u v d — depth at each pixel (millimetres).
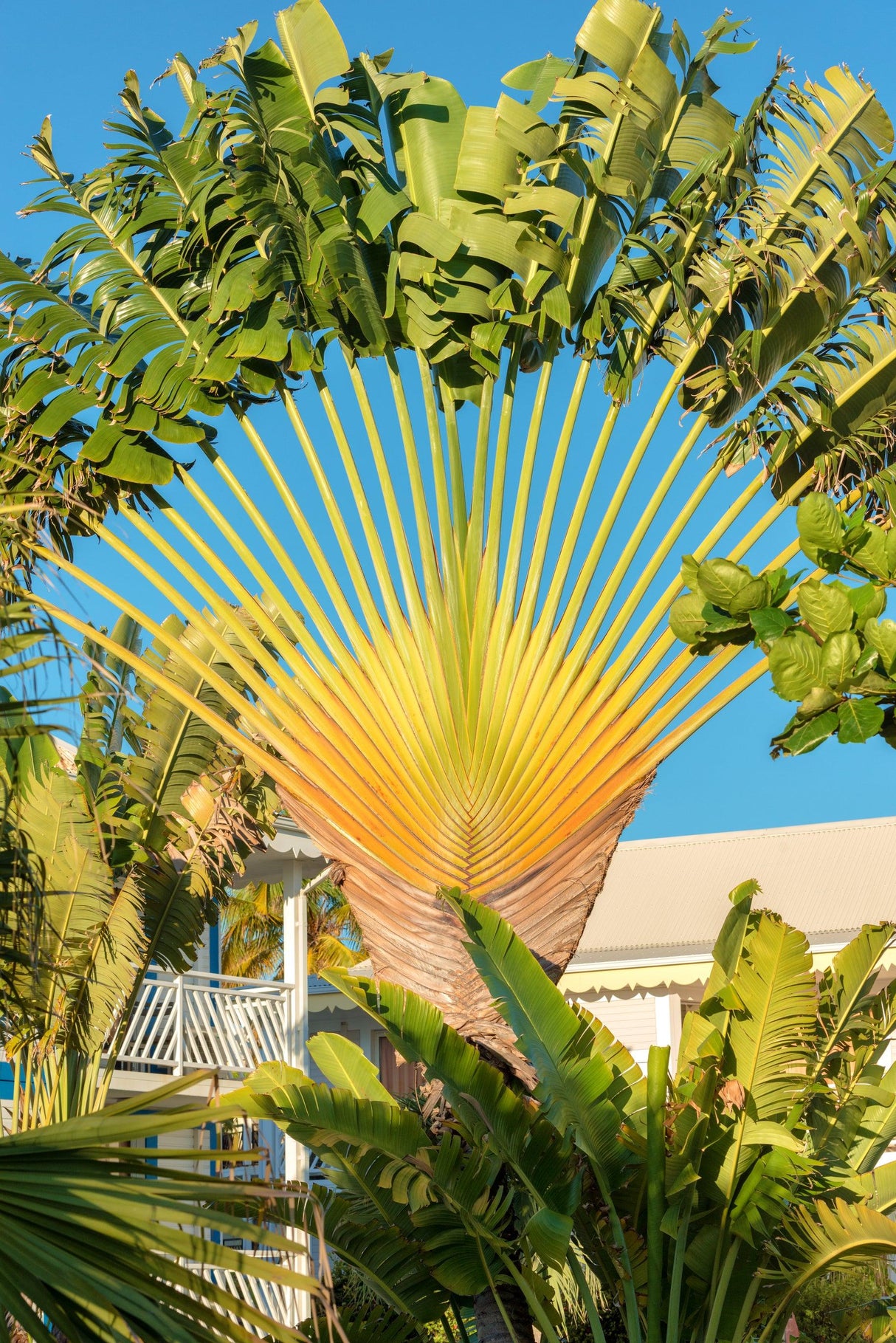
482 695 6008
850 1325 10070
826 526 4578
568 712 6039
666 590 6285
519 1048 5734
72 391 6965
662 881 19234
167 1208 2459
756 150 6762
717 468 6695
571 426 6516
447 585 6191
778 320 6832
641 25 6242
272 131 6445
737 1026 6641
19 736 2883
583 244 6523
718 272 6672
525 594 6230
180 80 6605
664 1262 6559
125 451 6805
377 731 6105
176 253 6996
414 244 6648
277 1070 6855
